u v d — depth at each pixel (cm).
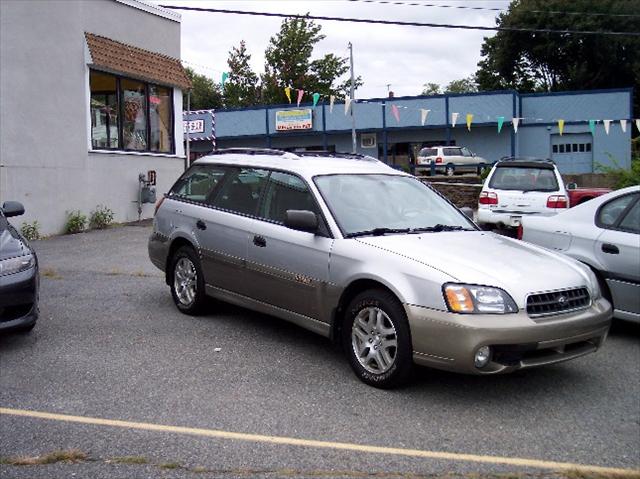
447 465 367
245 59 4431
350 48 2609
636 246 605
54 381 496
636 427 427
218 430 410
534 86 4969
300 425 419
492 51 5025
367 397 469
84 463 365
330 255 520
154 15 1617
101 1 1434
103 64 1416
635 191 639
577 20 4388
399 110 3472
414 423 426
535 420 435
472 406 457
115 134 1517
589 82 4569
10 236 627
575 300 473
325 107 3641
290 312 564
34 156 1283
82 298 771
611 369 545
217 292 649
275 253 569
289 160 618
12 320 564
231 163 671
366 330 494
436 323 443
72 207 1375
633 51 4428
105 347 582
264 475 352
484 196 1242
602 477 352
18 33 1243
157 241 729
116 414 434
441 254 487
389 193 597
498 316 437
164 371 520
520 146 3422
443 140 3544
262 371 521
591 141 3306
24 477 349
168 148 1723
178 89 1734
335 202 555
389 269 477
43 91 1295
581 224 666
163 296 784
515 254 510
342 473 355
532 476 355
